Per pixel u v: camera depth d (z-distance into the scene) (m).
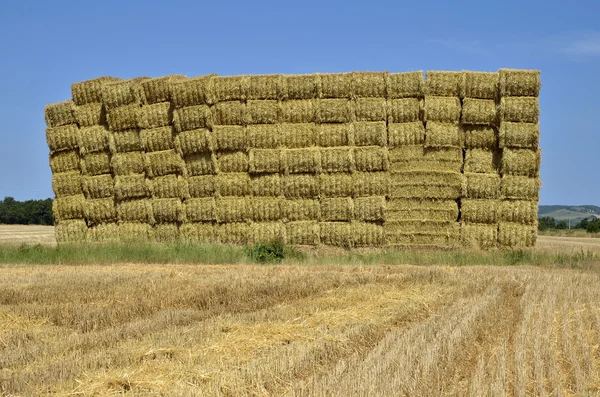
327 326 12.30
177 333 11.54
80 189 29.19
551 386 9.22
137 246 25.33
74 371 9.38
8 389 8.75
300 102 26.08
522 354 10.34
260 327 12.02
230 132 26.50
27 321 13.15
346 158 25.72
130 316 13.62
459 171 25.44
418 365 9.57
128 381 8.89
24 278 18.62
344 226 25.98
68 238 29.34
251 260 24.23
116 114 28.05
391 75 25.45
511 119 24.88
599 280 18.56
